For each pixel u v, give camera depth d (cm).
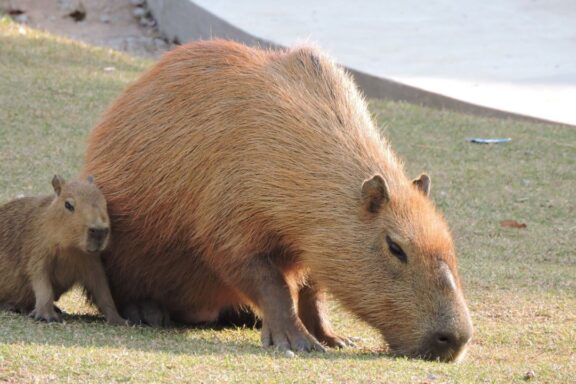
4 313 1903
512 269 2572
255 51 2058
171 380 1416
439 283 1716
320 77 1977
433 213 1812
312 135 1878
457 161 3644
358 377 1486
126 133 2022
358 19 5284
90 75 4203
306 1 5544
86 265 1930
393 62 4675
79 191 1853
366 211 1788
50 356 1495
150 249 2003
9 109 3672
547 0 5578
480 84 4444
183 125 1958
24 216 1919
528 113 4134
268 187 1850
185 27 5316
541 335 1980
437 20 5316
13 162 3216
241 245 1870
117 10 5734
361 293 1770
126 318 2064
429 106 4300
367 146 1888
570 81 4512
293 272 1934
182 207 1939
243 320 2138
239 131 1903
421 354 1708
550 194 3391
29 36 4634
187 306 2080
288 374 1486
